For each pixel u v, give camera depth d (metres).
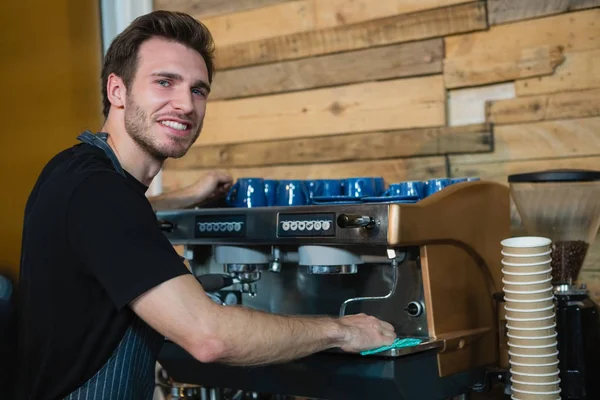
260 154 2.67
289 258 1.84
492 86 2.24
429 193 1.87
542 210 1.80
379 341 1.55
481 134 2.23
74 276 1.40
